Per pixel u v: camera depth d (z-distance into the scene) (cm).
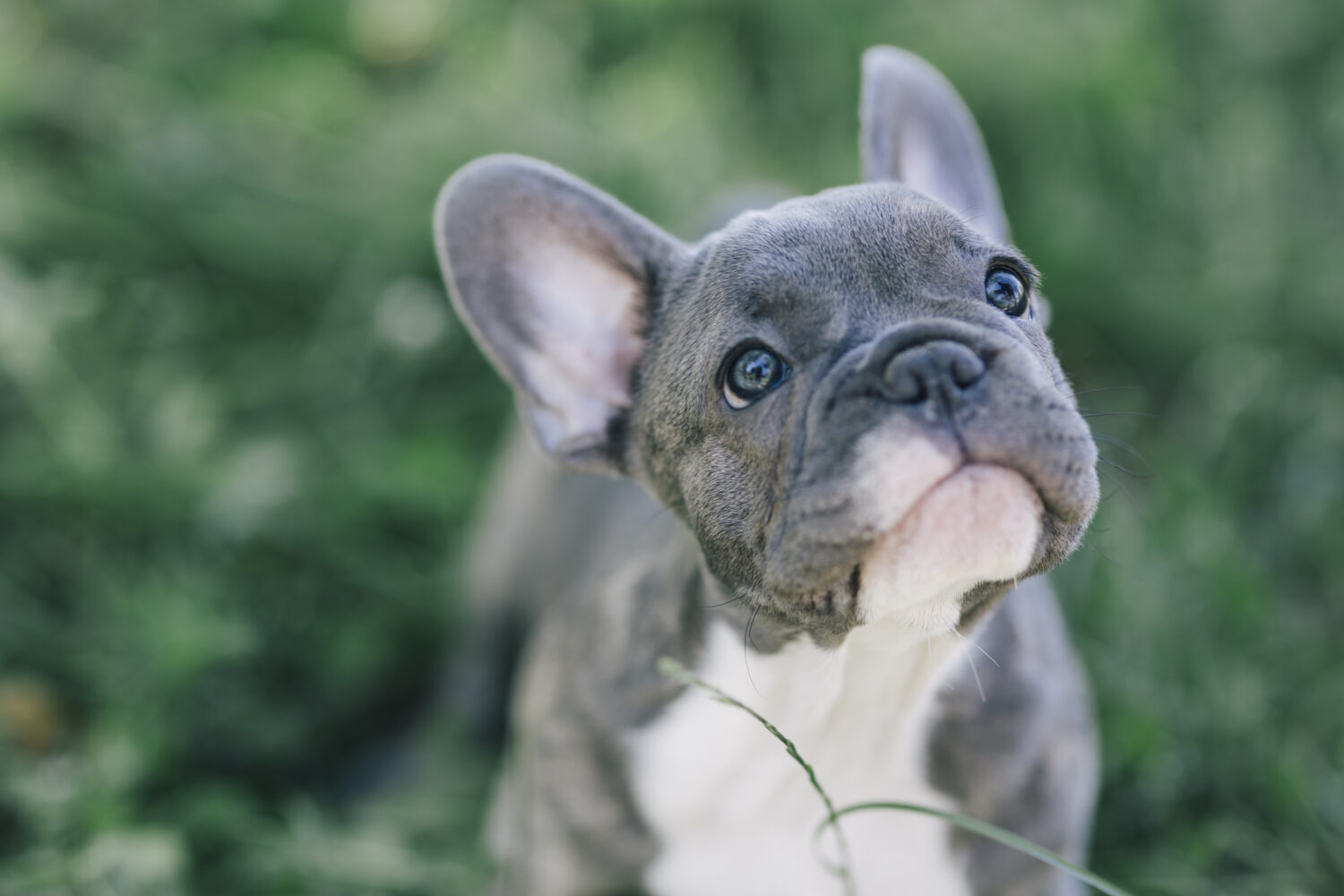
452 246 50
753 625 48
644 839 51
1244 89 89
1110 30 90
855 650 47
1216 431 73
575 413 51
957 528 41
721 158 89
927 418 41
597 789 51
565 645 54
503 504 66
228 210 84
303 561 69
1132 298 79
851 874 51
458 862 61
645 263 50
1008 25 90
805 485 42
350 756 67
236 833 60
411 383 79
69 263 79
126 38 95
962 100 86
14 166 83
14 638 66
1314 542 69
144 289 78
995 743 50
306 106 90
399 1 96
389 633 69
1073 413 42
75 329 75
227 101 90
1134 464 74
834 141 89
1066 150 85
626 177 85
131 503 68
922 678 48
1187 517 67
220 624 65
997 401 41
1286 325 79
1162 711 62
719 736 50
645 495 57
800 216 45
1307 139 88
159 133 87
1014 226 83
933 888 51
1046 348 46
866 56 53
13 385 71
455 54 95
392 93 95
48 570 68
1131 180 85
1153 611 64
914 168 53
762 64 95
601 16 95
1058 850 51
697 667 50
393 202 84
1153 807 60
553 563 63
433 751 67
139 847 58
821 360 43
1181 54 91
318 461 74
